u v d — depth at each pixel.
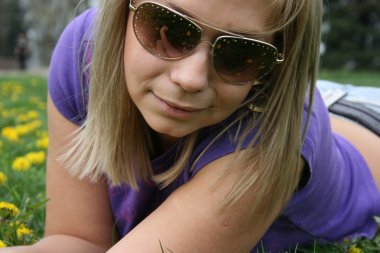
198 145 0.73
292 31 0.65
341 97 1.14
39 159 1.35
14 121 2.22
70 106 0.82
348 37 11.95
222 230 0.70
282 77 0.67
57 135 0.84
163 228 0.70
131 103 0.72
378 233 0.96
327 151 0.81
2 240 0.83
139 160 0.75
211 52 0.62
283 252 0.88
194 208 0.70
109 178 0.78
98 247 0.84
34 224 0.96
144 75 0.64
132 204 0.81
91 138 0.75
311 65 0.69
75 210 0.83
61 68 0.82
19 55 11.38
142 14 0.63
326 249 0.90
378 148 1.06
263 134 0.69
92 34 0.76
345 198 0.93
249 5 0.61
